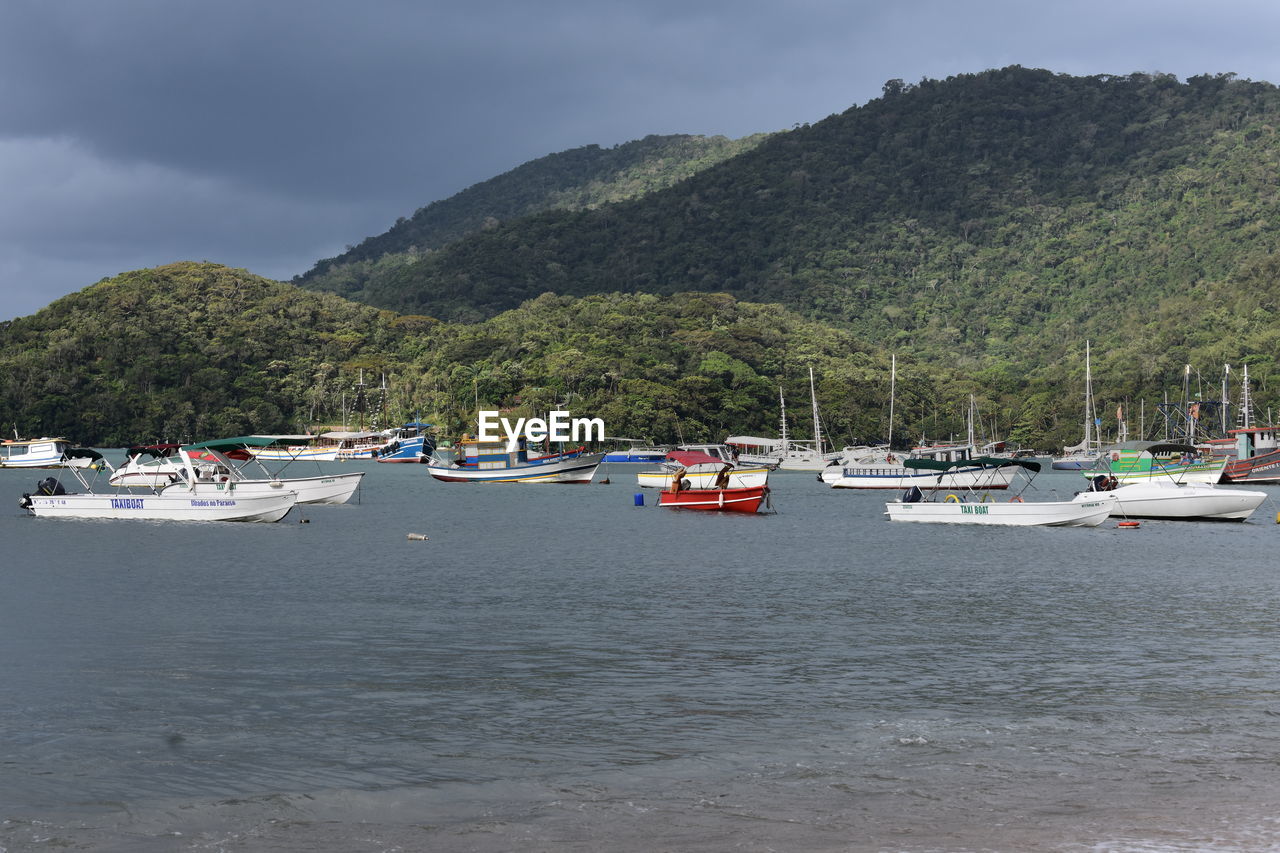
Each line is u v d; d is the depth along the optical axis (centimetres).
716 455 17325
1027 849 1556
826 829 1647
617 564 5078
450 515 8519
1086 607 3762
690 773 1925
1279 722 2250
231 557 5291
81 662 2817
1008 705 2386
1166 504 7594
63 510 7519
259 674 2683
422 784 1869
